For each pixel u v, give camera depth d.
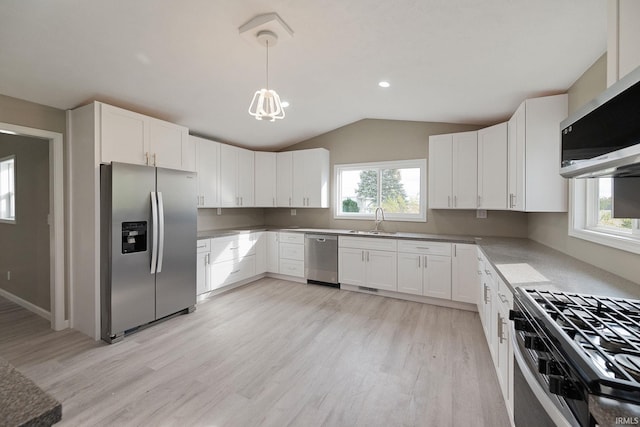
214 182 4.11
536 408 1.01
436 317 3.07
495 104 2.96
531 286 1.42
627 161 0.84
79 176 2.73
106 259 2.55
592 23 1.53
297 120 4.11
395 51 2.17
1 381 0.57
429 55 2.15
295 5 1.71
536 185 2.40
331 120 4.27
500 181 3.11
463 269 3.26
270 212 5.43
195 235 3.24
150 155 2.99
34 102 2.63
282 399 1.79
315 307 3.38
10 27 1.76
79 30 1.84
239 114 3.57
